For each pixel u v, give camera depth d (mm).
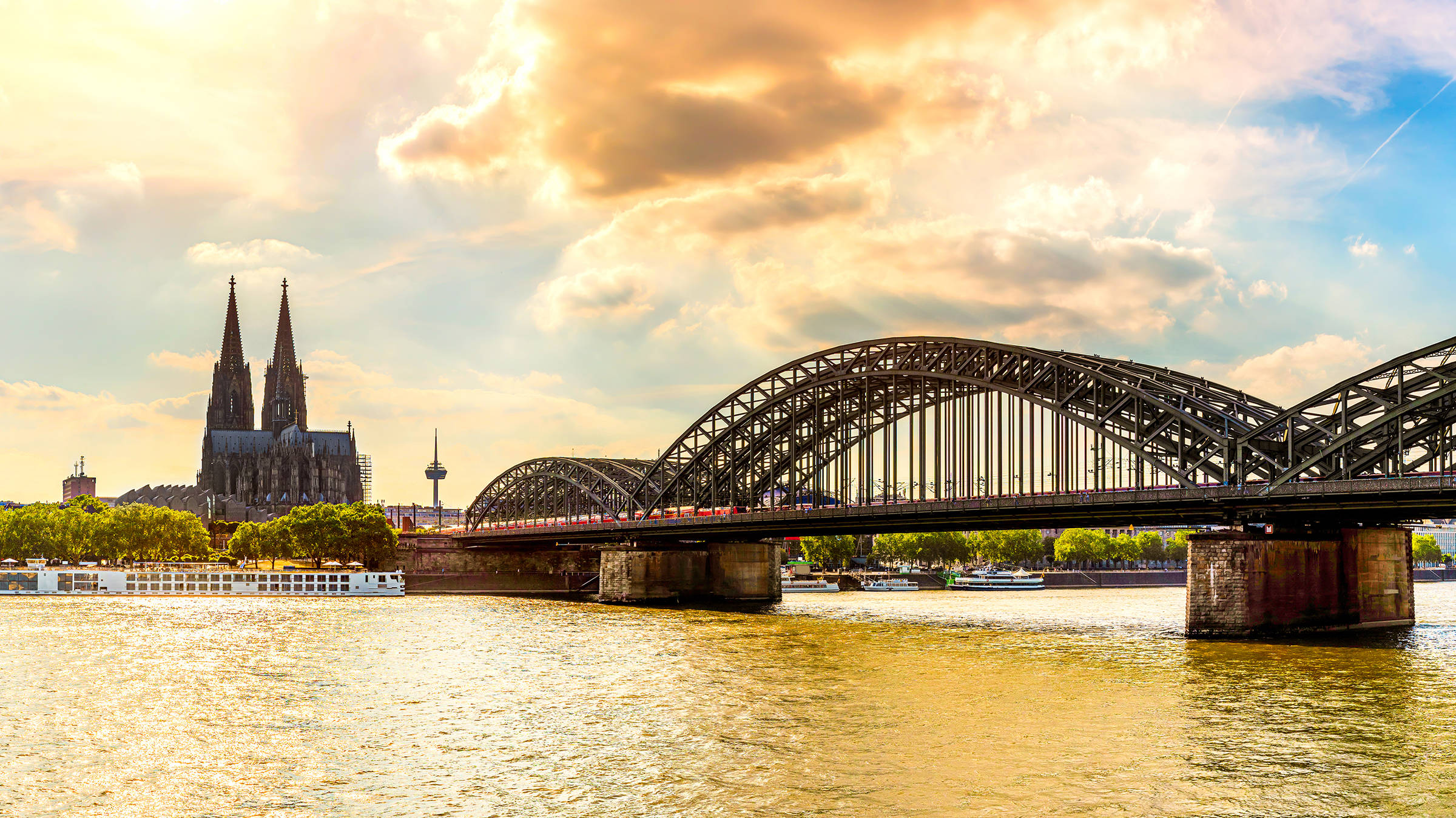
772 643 101750
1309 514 103438
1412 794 47719
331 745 58062
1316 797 47312
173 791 49625
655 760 54125
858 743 57188
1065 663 85500
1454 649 92000
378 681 78750
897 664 85625
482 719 64438
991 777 50469
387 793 49094
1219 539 102312
